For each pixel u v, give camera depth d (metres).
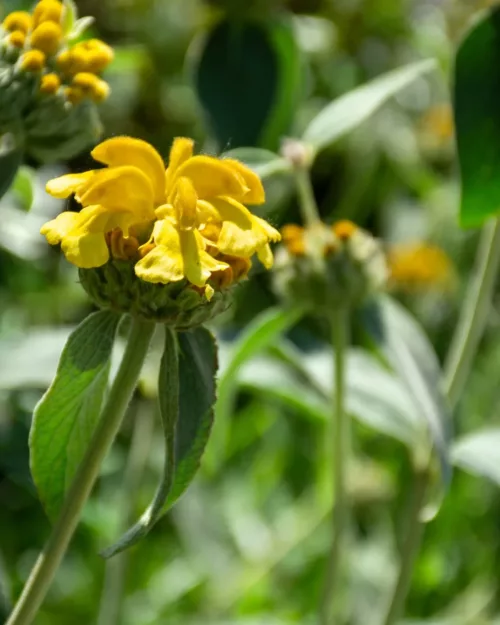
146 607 1.36
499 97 0.91
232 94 1.19
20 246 1.05
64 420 0.74
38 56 0.80
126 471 1.41
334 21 1.97
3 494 1.43
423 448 0.97
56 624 1.33
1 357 0.94
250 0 1.19
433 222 1.95
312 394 1.08
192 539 1.44
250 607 1.35
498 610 1.44
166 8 1.86
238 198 0.73
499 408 1.69
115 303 0.72
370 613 1.37
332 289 0.92
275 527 1.51
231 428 1.60
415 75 0.94
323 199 2.15
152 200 0.71
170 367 0.73
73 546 1.38
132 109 1.89
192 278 0.70
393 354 0.94
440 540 1.48
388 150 1.96
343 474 0.94
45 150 0.81
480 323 0.97
